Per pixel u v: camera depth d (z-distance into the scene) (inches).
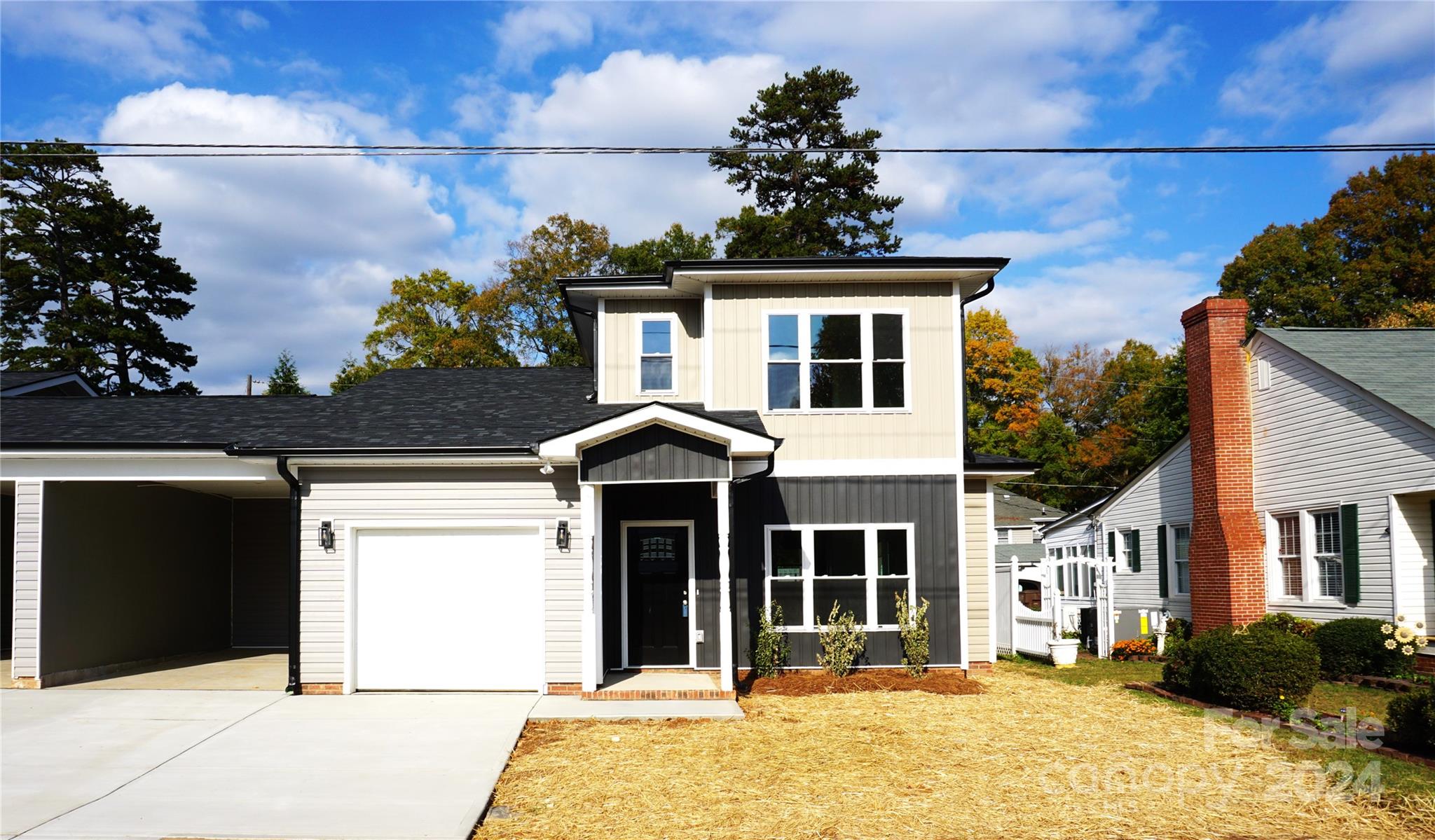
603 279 631.2
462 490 561.6
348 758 405.4
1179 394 1792.6
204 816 329.4
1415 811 336.2
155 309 1750.7
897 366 624.7
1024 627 788.6
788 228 1600.6
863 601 606.2
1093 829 320.2
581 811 340.8
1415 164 1595.7
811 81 1670.8
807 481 612.4
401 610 557.3
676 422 531.2
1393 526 646.5
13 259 1608.0
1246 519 783.1
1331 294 1550.2
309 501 558.9
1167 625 841.5
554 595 554.3
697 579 608.4
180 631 725.9
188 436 572.1
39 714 484.7
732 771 389.7
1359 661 628.7
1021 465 632.4
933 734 456.4
